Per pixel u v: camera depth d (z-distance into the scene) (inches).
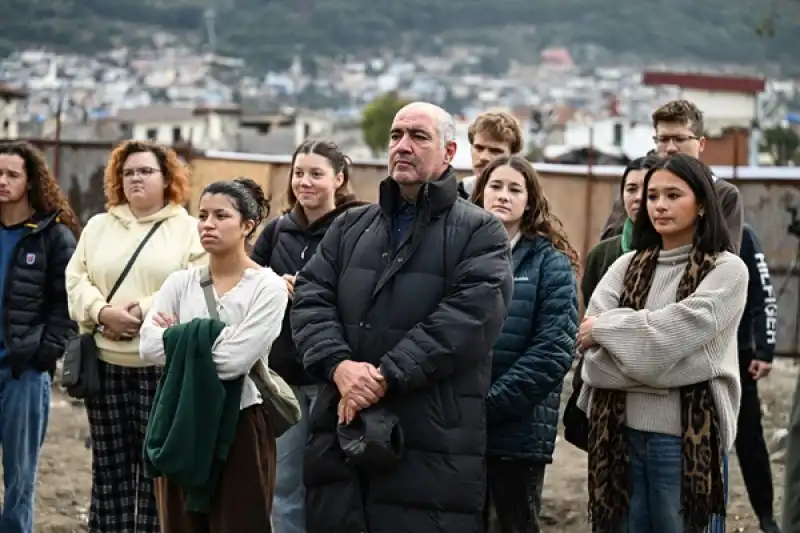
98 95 6092.5
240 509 324.8
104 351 383.6
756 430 422.0
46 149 972.6
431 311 309.4
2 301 401.4
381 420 302.2
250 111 3784.5
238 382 325.7
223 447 323.0
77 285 388.8
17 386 401.1
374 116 3316.9
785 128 2549.2
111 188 397.7
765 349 415.8
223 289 336.8
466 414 309.1
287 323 370.0
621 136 3267.7
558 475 543.5
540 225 358.9
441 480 305.6
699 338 303.9
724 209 379.6
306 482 317.4
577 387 341.4
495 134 407.5
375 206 325.1
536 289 352.2
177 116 3361.2
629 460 312.3
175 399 322.7
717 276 308.2
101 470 387.2
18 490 402.0
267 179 935.7
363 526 309.1
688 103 414.3
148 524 383.2
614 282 325.1
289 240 387.9
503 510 346.3
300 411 347.3
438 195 313.0
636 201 377.7
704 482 303.7
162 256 388.2
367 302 313.4
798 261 887.1
